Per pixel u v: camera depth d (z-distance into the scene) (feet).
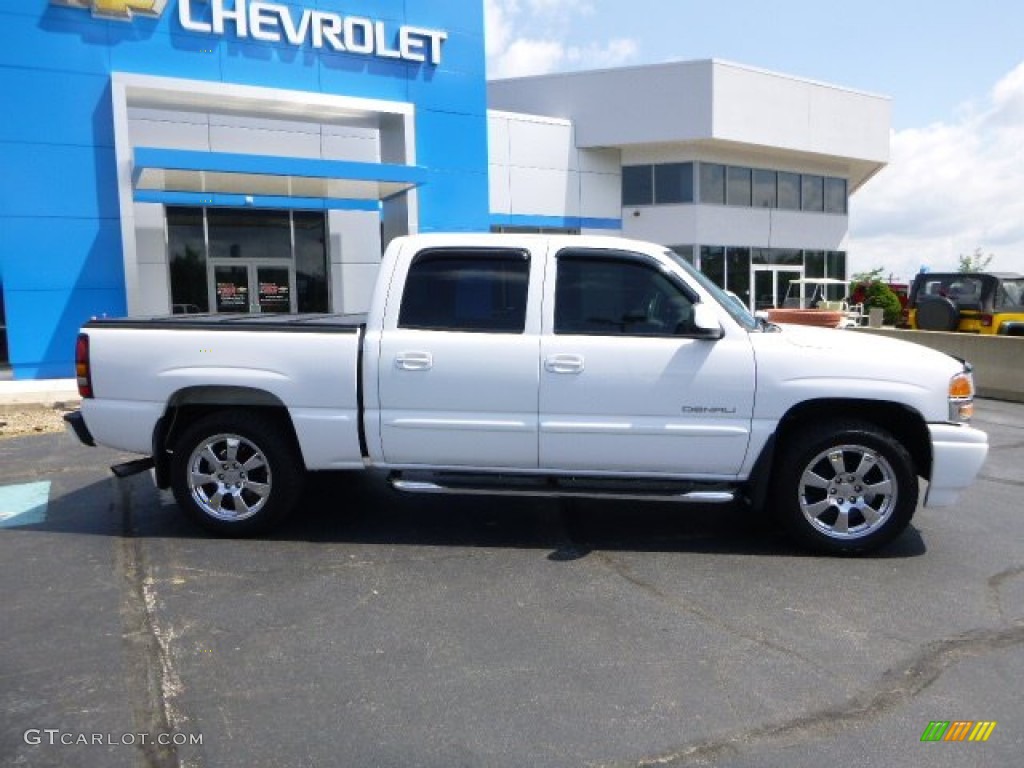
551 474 17.40
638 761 9.84
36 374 46.26
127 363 17.85
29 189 45.44
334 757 9.86
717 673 12.00
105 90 46.93
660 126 85.05
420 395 17.12
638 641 13.03
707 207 90.17
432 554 17.08
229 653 12.53
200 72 49.67
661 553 17.25
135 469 18.17
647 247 17.28
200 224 59.26
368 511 20.21
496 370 16.88
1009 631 13.47
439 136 58.75
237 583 15.39
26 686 11.49
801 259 99.14
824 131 93.20
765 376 16.51
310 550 17.29
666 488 17.08
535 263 17.16
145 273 57.21
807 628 13.55
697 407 16.67
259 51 51.60
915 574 16.05
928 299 53.01
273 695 11.28
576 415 16.90
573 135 87.25
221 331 17.70
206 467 18.12
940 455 16.47
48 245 46.14
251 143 57.98
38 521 19.35
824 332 18.69
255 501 18.15
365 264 64.18
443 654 12.54
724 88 84.17
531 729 10.50
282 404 17.74
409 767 9.68
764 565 16.52
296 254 62.44
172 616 13.87
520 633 13.29
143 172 47.26
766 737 10.37
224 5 50.08
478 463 17.43
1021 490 22.79
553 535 18.42
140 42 47.75
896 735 10.44
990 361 43.52
